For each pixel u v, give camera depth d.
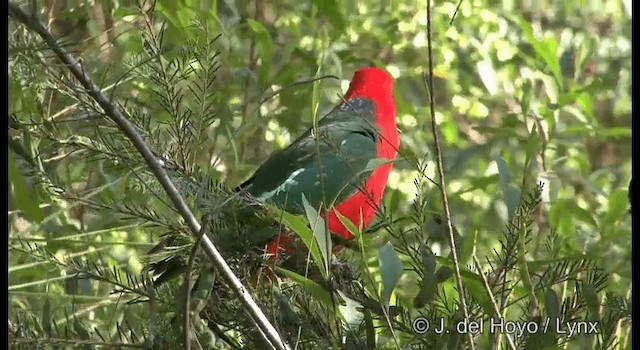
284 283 5.99
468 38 9.55
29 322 5.98
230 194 5.51
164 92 5.85
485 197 9.00
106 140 5.38
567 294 6.74
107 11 6.34
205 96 5.70
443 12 9.44
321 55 8.84
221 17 9.01
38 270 7.29
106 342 5.29
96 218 8.34
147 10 6.05
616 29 11.56
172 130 5.96
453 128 9.57
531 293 5.56
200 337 5.79
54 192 5.50
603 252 7.27
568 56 9.77
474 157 10.23
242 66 9.20
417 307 5.48
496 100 10.17
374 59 9.51
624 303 5.75
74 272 5.75
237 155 8.04
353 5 9.98
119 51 6.73
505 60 9.79
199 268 5.36
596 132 8.96
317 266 5.82
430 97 5.21
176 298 4.91
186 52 5.94
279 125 8.77
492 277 5.75
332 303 5.41
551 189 8.75
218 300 5.60
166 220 5.41
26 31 5.18
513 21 10.94
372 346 5.49
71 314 6.77
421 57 9.66
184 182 5.46
